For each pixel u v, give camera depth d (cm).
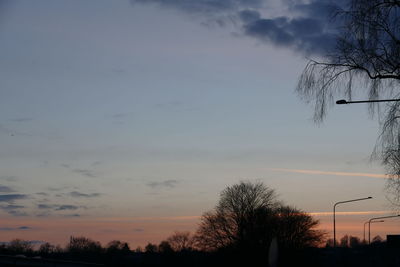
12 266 9300
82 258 15288
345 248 12212
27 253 14362
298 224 10044
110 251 15900
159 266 13988
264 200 10144
